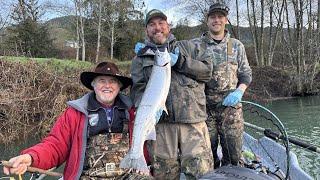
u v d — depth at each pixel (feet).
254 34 58.18
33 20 58.65
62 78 27.99
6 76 25.67
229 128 7.43
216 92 7.57
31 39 56.65
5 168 5.13
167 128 6.48
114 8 64.54
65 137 5.71
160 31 6.48
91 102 5.85
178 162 6.56
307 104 37.24
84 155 5.67
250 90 44.60
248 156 8.39
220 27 7.59
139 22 67.62
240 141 7.49
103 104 5.88
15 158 5.16
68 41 66.13
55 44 64.54
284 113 32.30
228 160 7.60
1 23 44.73
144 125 5.58
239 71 7.81
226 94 7.54
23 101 24.80
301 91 45.11
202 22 60.18
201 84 6.63
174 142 6.47
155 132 5.89
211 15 7.59
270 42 57.26
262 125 19.80
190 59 6.34
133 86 6.60
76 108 5.75
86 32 64.59
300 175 7.32
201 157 6.37
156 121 5.72
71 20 63.87
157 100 5.67
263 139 9.41
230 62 7.64
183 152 6.44
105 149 5.70
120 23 66.64
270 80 46.50
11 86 25.80
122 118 5.89
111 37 63.98
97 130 5.73
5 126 24.08
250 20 59.77
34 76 26.50
